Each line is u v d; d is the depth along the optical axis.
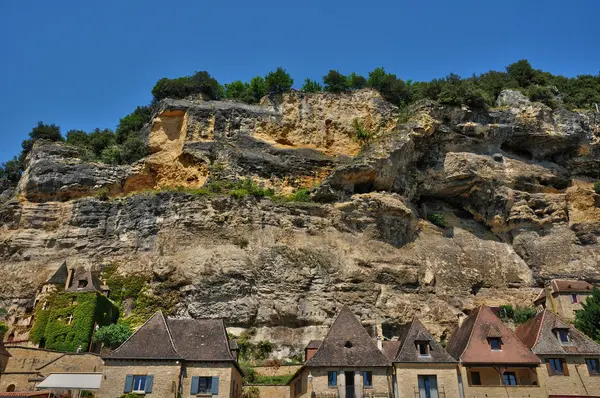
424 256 56.75
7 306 47.66
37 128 73.12
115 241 51.06
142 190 57.47
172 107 62.69
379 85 72.88
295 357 43.72
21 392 31.91
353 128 67.38
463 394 30.56
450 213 65.12
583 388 31.77
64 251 50.84
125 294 47.22
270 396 35.00
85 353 36.06
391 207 56.06
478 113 64.75
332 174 57.00
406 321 48.47
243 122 63.84
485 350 32.06
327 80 72.00
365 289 49.25
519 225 62.88
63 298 43.25
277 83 68.25
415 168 62.97
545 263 59.81
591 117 68.88
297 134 65.81
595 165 67.25
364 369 30.64
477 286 56.62
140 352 30.11
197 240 49.72
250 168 59.09
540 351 33.09
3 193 67.06
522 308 53.72
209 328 32.50
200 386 29.61
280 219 52.69
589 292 51.72
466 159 63.03
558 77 84.69
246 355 42.97
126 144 62.25
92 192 55.75
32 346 41.75
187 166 59.19
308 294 47.69
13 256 50.97
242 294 45.56
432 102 62.91
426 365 30.89
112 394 28.78
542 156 67.81
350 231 54.53
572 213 63.28
